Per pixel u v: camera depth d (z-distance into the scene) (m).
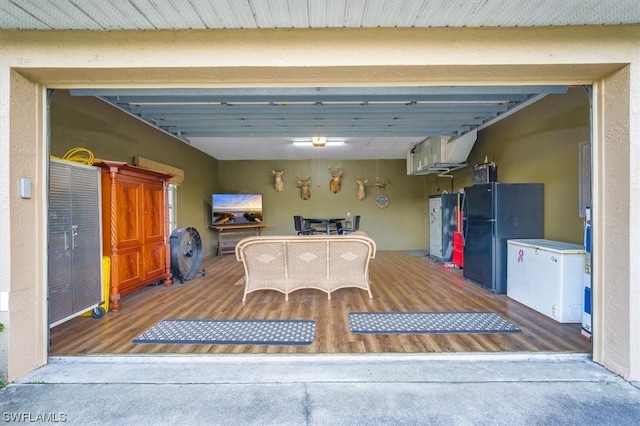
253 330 2.92
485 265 4.37
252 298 4.03
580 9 1.84
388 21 1.97
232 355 2.38
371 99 3.48
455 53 2.08
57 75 2.18
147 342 2.66
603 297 2.24
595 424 1.67
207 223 7.84
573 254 3.07
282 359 2.35
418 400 1.87
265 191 8.90
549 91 2.84
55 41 2.07
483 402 1.85
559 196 3.85
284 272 3.98
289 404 1.84
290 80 2.34
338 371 2.20
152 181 4.33
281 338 2.73
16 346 2.10
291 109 3.99
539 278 3.38
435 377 2.11
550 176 4.00
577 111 3.54
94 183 3.29
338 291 4.34
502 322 3.10
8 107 2.06
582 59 2.05
